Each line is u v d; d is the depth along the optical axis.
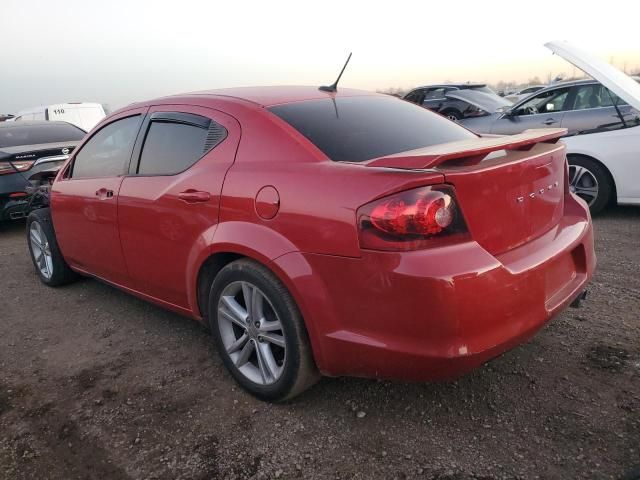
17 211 6.81
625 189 5.89
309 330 2.47
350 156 2.63
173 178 3.12
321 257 2.35
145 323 3.92
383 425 2.60
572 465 2.26
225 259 2.92
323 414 2.71
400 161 2.24
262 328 2.72
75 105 15.88
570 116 6.78
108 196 3.58
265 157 2.71
